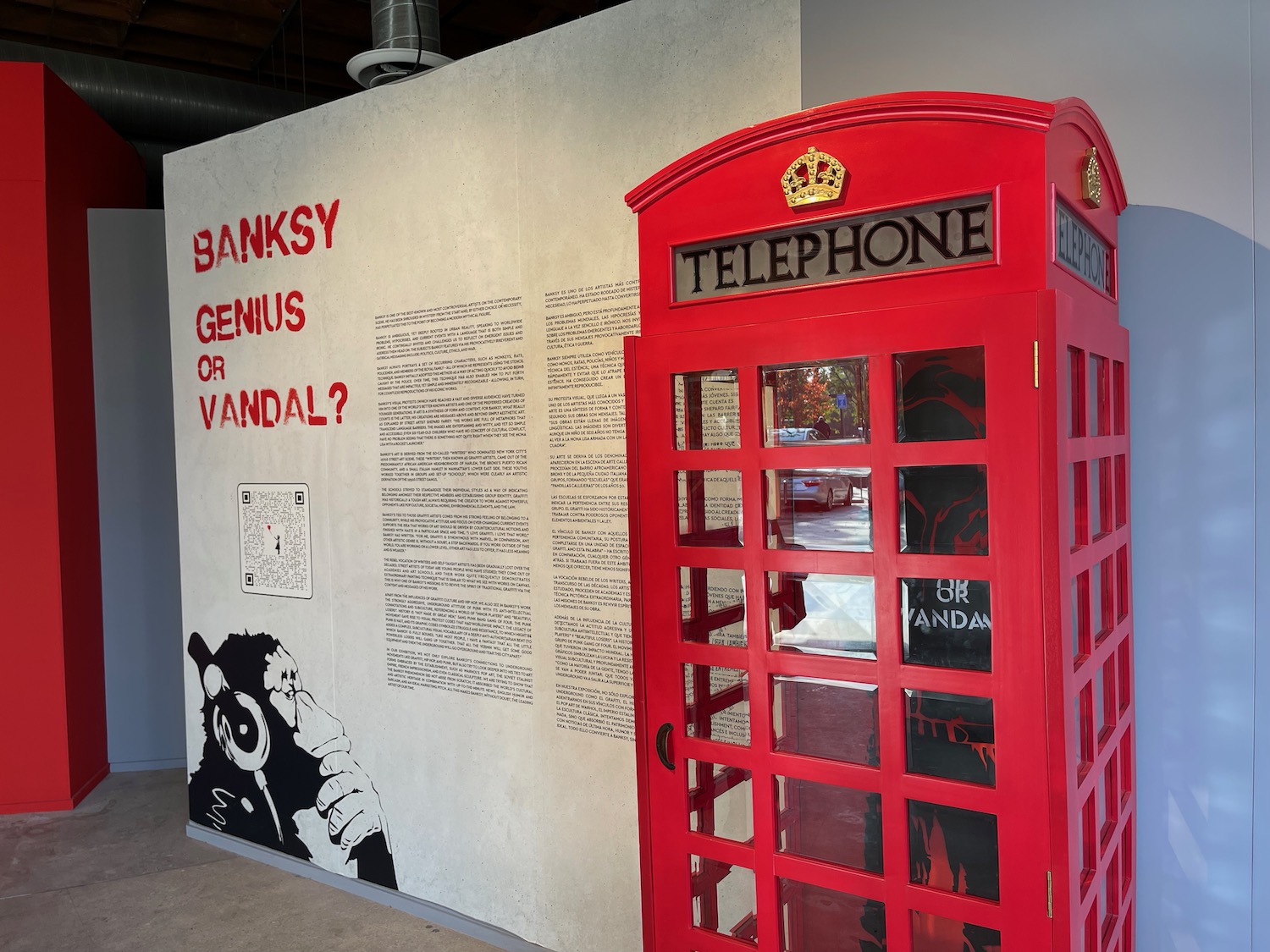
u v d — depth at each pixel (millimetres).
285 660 3928
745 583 1779
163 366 5383
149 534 5383
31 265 4766
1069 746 1473
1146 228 2088
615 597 2922
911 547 1595
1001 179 1493
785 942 1784
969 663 1555
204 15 6188
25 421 4770
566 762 3072
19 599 4754
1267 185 1955
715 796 1889
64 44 6598
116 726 5363
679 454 1856
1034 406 1461
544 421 3064
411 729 3512
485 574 3250
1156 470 2094
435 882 3479
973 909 1556
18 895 3764
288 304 3811
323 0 5961
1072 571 1516
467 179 3219
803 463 1693
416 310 3395
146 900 3703
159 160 6621
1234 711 2027
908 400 1586
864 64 2434
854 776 1663
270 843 4059
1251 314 1982
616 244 2873
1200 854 2072
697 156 1792
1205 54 2004
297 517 3842
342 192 3588
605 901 3010
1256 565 1995
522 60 3043
